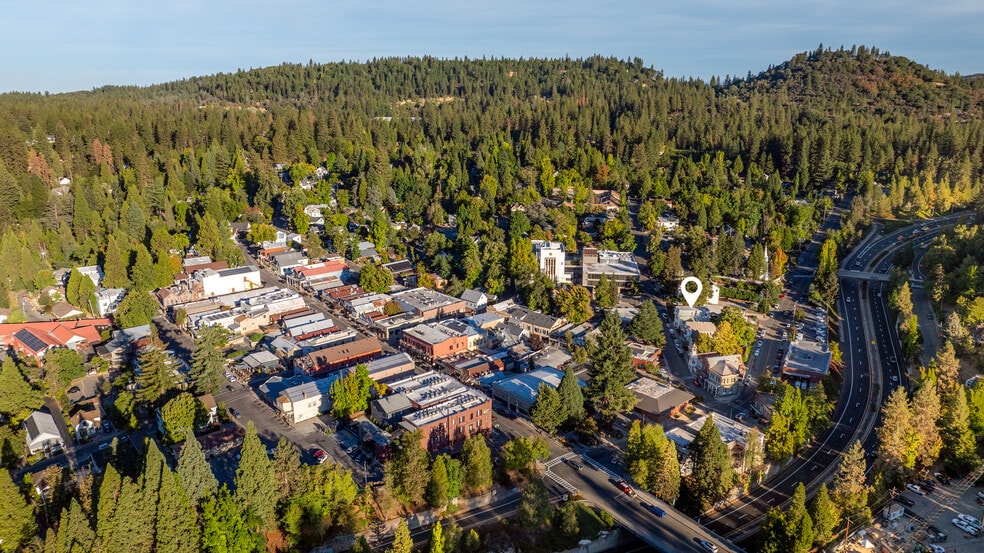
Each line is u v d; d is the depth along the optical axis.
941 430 136.25
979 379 150.12
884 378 175.75
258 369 168.25
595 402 147.25
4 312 191.00
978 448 137.88
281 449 108.00
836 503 117.75
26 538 97.44
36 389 150.00
